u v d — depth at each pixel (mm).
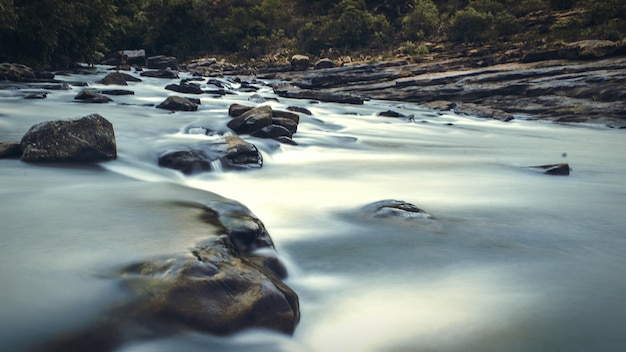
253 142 11555
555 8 52688
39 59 29953
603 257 5555
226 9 82500
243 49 69875
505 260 5348
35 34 28781
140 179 7887
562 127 24125
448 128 21297
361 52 61000
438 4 70125
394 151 13734
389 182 9414
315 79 39062
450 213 7176
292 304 3729
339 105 27281
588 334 3834
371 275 4812
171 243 4035
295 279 4676
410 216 6602
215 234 4336
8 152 8039
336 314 3992
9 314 2980
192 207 5305
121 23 62969
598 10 44812
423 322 3926
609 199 8492
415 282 4688
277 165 10523
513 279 4828
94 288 3307
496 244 5871
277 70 51469
